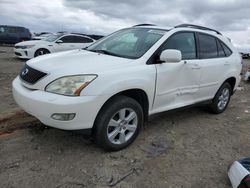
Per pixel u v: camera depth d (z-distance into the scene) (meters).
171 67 3.80
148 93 3.52
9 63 11.25
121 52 3.80
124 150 3.47
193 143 3.90
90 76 2.95
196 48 4.42
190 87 4.29
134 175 2.96
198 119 4.99
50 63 3.27
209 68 4.57
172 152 3.56
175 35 4.05
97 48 4.21
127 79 3.20
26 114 4.45
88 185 2.73
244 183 2.61
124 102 3.23
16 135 3.66
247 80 10.27
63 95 2.86
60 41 12.95
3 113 4.47
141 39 3.96
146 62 3.53
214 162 3.41
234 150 3.81
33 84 3.06
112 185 2.76
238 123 4.97
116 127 3.30
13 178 2.73
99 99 2.96
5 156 3.11
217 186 2.91
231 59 5.23
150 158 3.34
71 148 3.40
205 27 5.03
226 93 5.38
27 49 12.34
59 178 2.79
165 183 2.87
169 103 3.99
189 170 3.17
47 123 2.97
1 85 6.56
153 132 4.15
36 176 2.80
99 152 3.36
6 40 22.53
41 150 3.30
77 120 2.91
